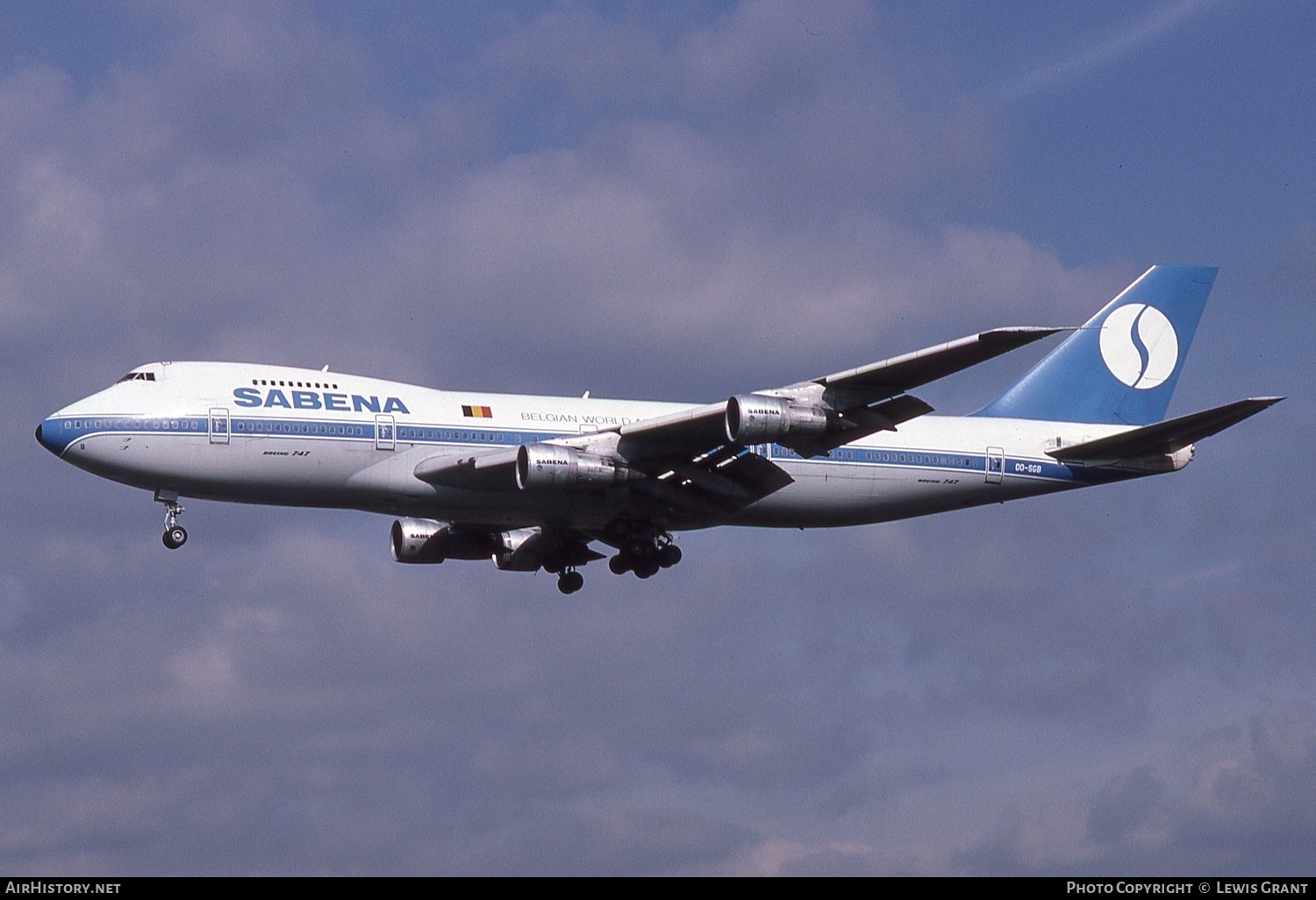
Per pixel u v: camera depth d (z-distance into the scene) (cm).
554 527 15762
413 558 16412
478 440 14562
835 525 15962
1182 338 17588
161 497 14125
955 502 16188
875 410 13688
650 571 15350
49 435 13750
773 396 13425
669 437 14075
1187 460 16612
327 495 14262
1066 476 16400
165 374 14025
